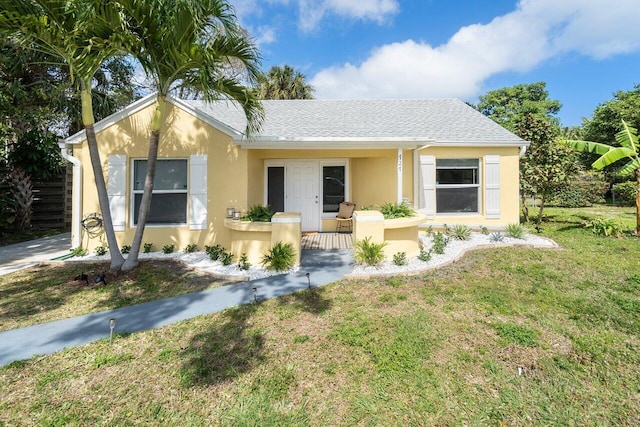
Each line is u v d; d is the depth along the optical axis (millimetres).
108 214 6738
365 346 3797
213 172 8422
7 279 6410
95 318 4703
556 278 6184
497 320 4477
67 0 5188
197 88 6957
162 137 8391
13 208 10977
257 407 2838
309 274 6547
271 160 11055
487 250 8336
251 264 7367
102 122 8312
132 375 3316
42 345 3920
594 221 11008
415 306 4965
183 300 5395
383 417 2725
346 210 10688
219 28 5906
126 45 5746
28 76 10883
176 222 8586
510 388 3084
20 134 11227
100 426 2641
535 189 12391
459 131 10859
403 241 7613
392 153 10125
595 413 2773
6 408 2832
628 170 10234
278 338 4043
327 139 8062
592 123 23297
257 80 6723
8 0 5105
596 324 4336
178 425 2656
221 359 3588
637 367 3396
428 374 3281
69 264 7375
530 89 35062
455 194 10695
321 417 2727
